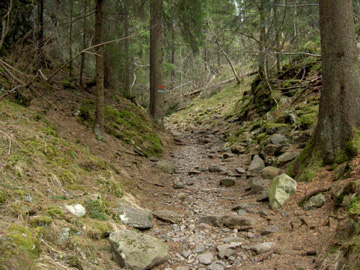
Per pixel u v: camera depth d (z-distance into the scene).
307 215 3.90
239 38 20.53
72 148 5.17
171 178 7.27
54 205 3.23
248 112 12.31
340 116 4.62
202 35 10.80
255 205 4.91
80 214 3.34
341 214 3.46
